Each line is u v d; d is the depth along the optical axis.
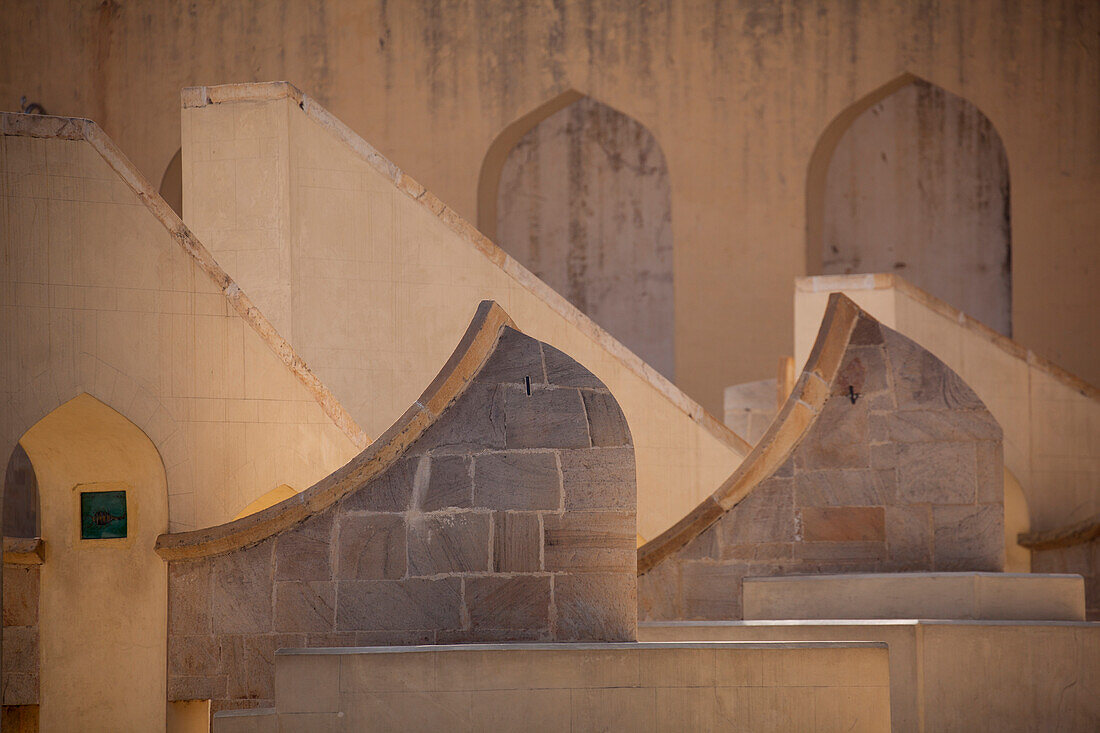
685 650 12.91
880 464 17.14
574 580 13.77
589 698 12.79
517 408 14.00
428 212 20.58
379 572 14.02
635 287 38.25
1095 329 31.92
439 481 14.00
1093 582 22.02
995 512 16.92
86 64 38.88
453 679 12.71
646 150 38.38
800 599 16.23
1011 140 32.75
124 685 15.72
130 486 16.17
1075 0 32.34
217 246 19.94
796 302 24.92
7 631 16.09
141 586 15.86
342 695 12.61
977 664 14.46
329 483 14.02
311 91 37.47
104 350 15.66
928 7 33.38
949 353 24.16
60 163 15.62
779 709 12.85
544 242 39.06
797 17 34.34
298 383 16.81
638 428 21.38
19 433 15.16
